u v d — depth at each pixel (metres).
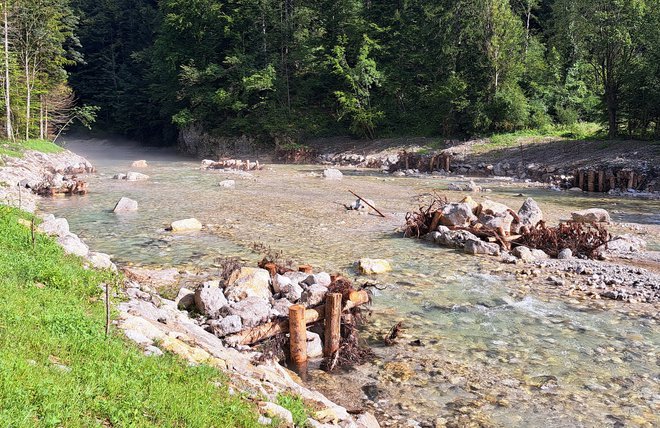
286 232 23.19
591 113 58.44
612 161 40.66
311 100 74.19
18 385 5.48
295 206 30.12
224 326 10.91
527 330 12.43
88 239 21.42
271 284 13.23
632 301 14.38
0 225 14.12
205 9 71.81
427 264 18.28
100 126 101.19
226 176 46.53
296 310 10.62
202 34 73.50
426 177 46.31
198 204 30.55
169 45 76.62
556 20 61.31
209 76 72.06
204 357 8.55
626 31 44.91
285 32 69.62
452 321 12.98
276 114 70.19
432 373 10.26
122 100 95.00
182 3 72.56
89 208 28.91
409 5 65.69
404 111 66.62
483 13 56.25
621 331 12.37
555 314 13.48
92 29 99.69
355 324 11.91
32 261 11.14
